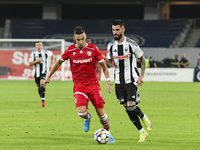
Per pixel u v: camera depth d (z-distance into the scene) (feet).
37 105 151.33
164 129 95.81
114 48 82.28
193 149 72.08
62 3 505.25
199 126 100.42
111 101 169.37
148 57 403.54
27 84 279.90
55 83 294.87
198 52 398.42
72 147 73.61
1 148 72.59
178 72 322.55
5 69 339.77
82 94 79.10
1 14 545.85
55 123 105.29
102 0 487.20
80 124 103.65
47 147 73.72
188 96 191.01
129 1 485.15
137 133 90.48
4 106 147.13
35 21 468.75
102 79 325.01
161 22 466.29
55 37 462.60
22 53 340.80
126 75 81.51
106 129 80.89
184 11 540.52
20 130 93.61
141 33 461.78
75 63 79.30
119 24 80.53
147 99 175.63
